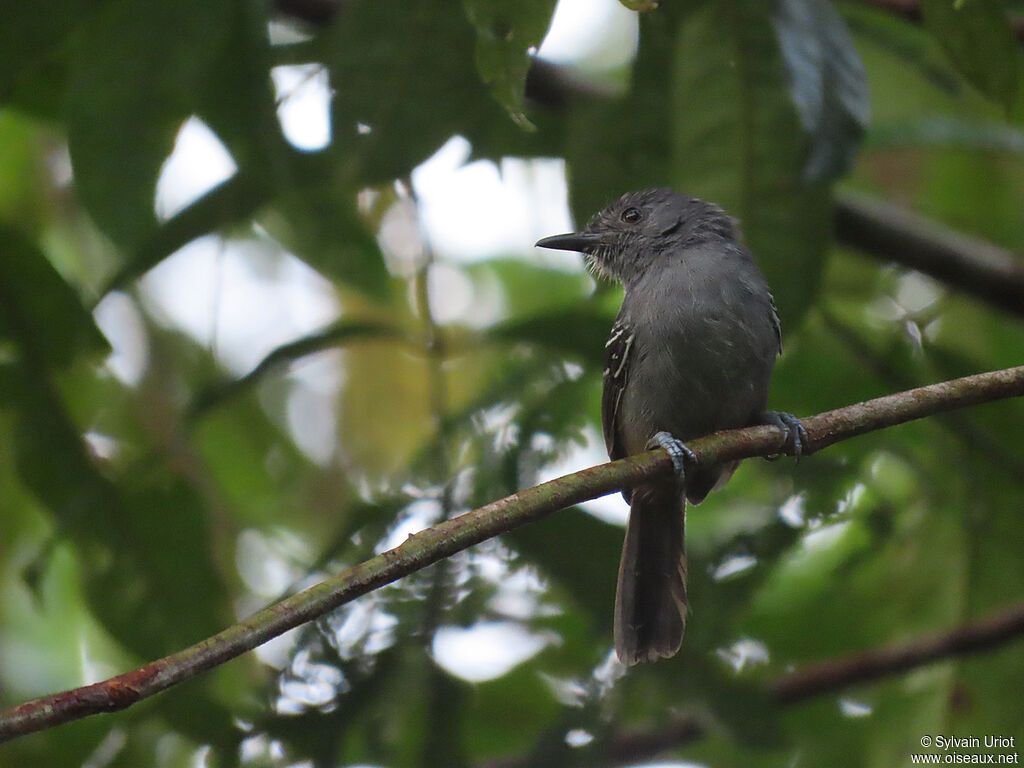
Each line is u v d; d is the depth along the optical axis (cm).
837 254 1262
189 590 1063
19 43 933
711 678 960
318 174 1041
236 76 977
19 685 1198
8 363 1046
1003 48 821
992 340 1262
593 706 977
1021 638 1081
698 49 968
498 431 1038
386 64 916
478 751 1170
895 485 1234
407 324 1359
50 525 1130
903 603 1195
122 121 974
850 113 849
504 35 710
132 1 930
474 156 1152
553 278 1465
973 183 1345
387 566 620
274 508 1300
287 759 923
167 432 1220
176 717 948
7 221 1024
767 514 1064
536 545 964
